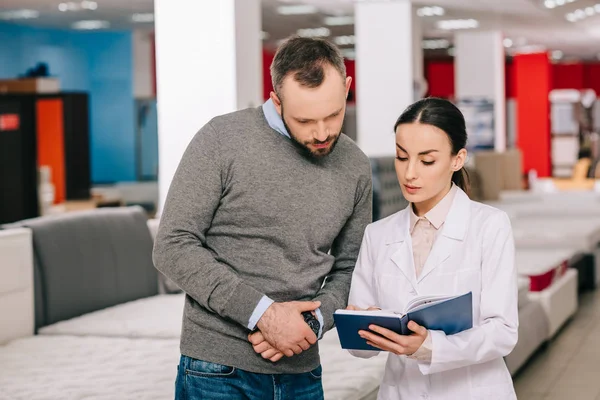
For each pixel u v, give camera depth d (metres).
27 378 3.75
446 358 1.97
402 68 10.85
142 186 14.41
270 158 2.19
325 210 2.25
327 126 2.08
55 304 4.76
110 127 15.54
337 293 2.32
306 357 2.29
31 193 10.02
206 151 2.18
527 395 4.89
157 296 5.51
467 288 2.12
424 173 2.08
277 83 2.09
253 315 2.09
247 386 2.20
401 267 2.18
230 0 5.66
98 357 4.09
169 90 5.79
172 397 3.45
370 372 3.83
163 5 5.76
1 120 9.81
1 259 4.39
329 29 15.01
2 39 13.83
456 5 12.01
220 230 2.23
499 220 2.15
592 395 4.86
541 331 5.73
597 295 8.00
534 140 21.20
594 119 26.33
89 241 5.07
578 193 13.12
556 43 19.19
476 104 16.44
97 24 14.16
